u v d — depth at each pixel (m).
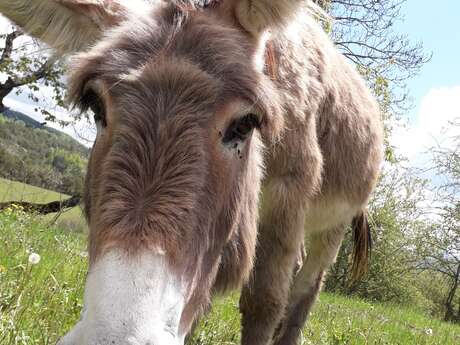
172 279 0.44
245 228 0.70
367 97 1.24
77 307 0.84
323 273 1.27
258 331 0.90
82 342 0.39
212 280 0.57
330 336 1.39
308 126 0.87
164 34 0.53
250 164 0.66
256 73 0.54
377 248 5.85
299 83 0.83
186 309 0.53
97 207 0.47
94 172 0.51
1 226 1.46
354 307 2.64
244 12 0.58
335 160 1.06
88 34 0.62
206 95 0.50
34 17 0.63
